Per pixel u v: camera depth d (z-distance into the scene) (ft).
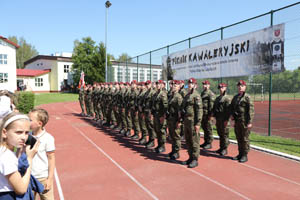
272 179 15.08
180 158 19.85
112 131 31.99
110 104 34.01
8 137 5.74
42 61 155.84
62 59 143.95
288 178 15.24
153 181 14.88
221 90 21.27
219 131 21.09
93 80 130.52
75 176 15.72
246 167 17.40
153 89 26.86
